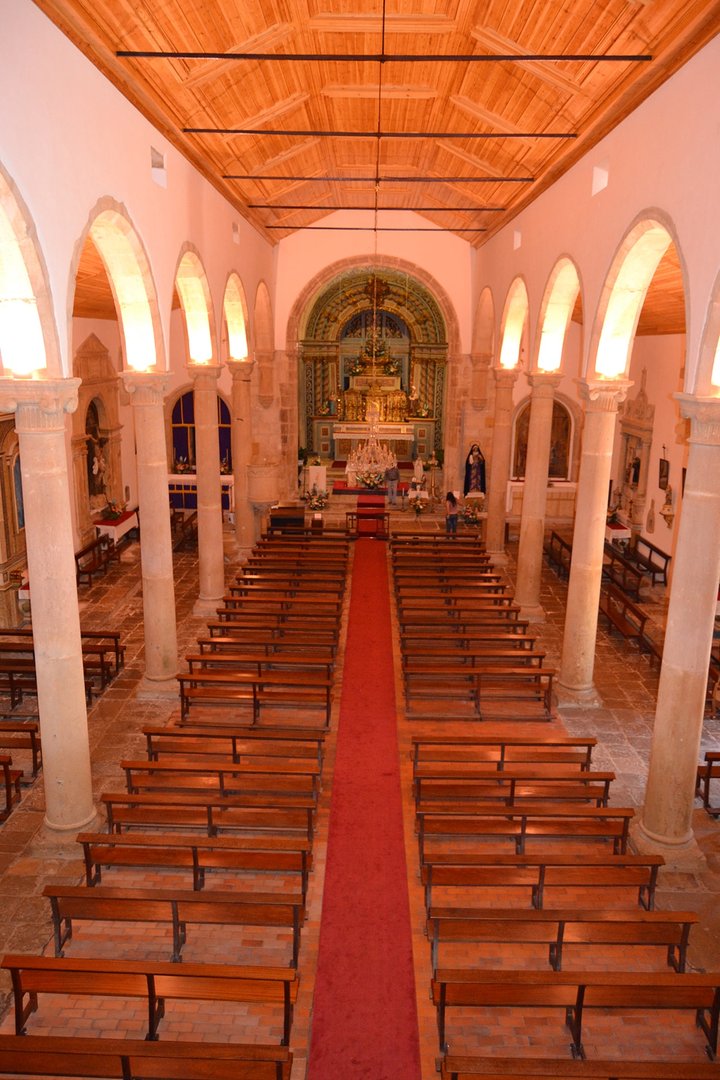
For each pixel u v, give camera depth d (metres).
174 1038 6.41
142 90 9.84
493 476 20.41
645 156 9.42
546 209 14.53
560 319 14.84
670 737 8.66
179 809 8.82
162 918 6.90
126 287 10.86
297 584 16.42
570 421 26.28
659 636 15.96
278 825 8.38
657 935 6.81
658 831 8.92
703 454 8.05
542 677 13.68
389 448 31.17
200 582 16.53
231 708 12.13
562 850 8.85
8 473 15.47
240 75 11.26
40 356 7.89
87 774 9.02
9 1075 5.74
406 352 31.38
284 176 17.00
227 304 18.33
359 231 24.78
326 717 11.82
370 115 14.48
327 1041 6.37
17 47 6.81
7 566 15.53
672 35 7.97
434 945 6.96
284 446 26.56
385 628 15.51
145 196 10.53
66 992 6.14
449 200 19.97
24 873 8.48
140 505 12.05
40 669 8.52
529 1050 6.32
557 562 20.94
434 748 10.97
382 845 8.86
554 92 10.76
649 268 10.55
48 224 7.51
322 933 7.52
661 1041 6.45
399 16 10.40
